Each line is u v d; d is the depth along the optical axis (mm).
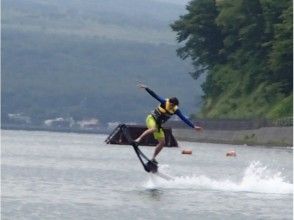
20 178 101938
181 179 99688
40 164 125250
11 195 86625
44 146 193500
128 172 113938
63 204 82062
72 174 109062
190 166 132250
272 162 150625
